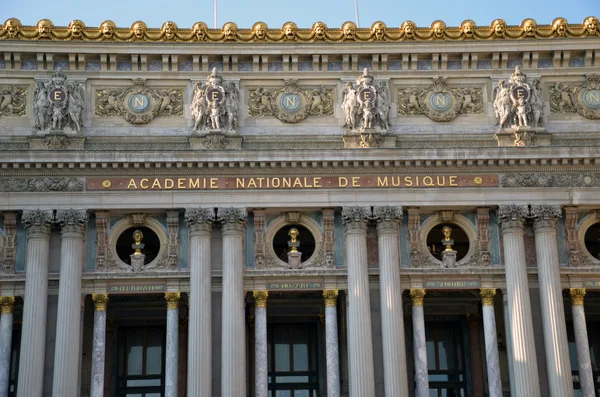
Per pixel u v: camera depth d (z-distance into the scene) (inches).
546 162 1993.1
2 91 2023.9
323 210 1989.4
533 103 2046.0
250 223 1988.2
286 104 2054.6
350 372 1907.0
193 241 1945.1
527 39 2080.5
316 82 2074.3
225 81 2053.4
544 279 1948.8
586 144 2042.3
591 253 2236.7
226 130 2004.2
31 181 1945.1
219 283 1951.3
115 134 2015.3
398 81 2079.2
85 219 1940.2
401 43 2069.4
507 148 1982.0
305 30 2059.5
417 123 2054.6
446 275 1980.8
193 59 2055.9
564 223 2012.8
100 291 1942.7
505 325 1980.8
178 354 2041.1
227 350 1886.1
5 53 2018.9
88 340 2004.2
